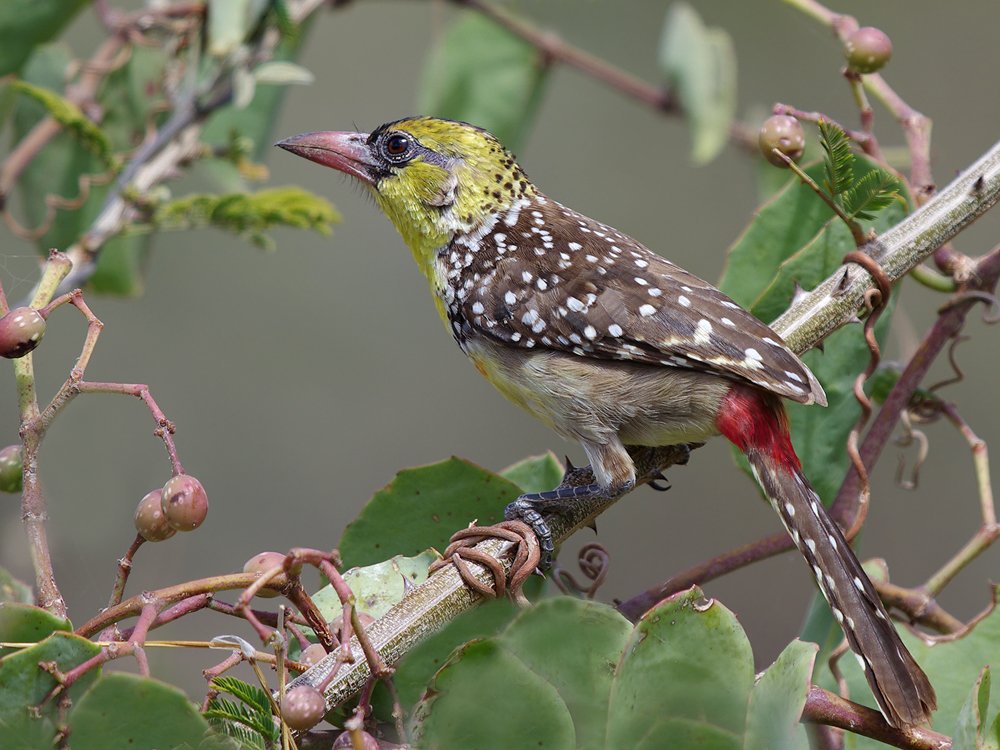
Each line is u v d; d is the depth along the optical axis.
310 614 6.47
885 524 17.94
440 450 18.34
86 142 10.42
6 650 6.17
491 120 12.77
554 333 8.80
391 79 19.17
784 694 6.29
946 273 8.85
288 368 18.14
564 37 14.38
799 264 8.91
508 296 9.03
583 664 6.44
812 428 9.12
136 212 10.02
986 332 18.31
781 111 8.80
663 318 8.55
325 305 18.55
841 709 6.85
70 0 11.48
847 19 9.36
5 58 11.49
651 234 19.28
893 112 9.36
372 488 17.61
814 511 7.98
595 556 8.44
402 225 9.91
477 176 9.59
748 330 8.38
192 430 17.45
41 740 5.87
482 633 7.27
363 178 9.95
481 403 18.56
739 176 19.44
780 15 19.02
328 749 6.73
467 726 6.38
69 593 13.30
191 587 6.24
